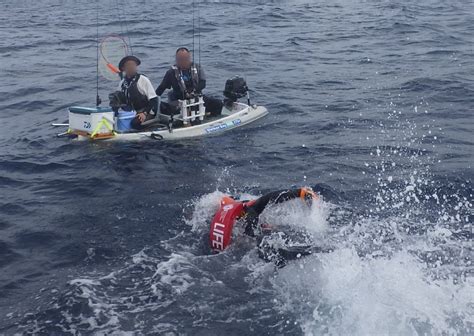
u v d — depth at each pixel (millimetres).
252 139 9477
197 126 9953
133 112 9859
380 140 9148
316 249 5395
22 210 6906
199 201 6969
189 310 4734
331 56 16562
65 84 13820
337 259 5188
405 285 4766
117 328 4547
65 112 11484
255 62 16016
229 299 4848
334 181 7469
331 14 25594
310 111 11055
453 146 8750
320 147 8906
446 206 6590
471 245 5555
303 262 5195
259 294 4887
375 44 18203
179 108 10266
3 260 5746
